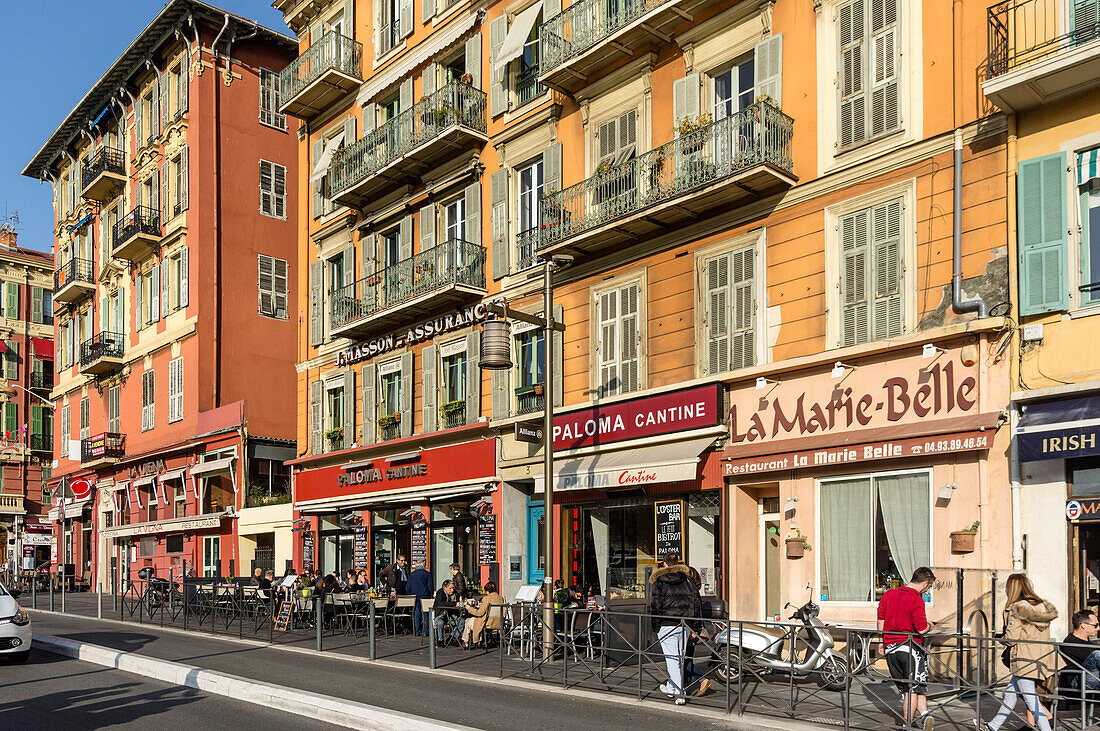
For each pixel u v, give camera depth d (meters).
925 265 13.84
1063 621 11.75
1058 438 11.62
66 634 19.28
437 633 17.12
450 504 22.06
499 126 21.70
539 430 17.25
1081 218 12.34
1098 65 11.62
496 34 21.69
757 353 15.86
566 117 19.94
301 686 11.93
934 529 13.20
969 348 13.02
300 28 28.97
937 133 13.86
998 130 13.15
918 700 9.25
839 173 14.98
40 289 53.91
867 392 14.14
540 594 16.03
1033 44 12.71
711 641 11.34
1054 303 12.33
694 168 16.61
